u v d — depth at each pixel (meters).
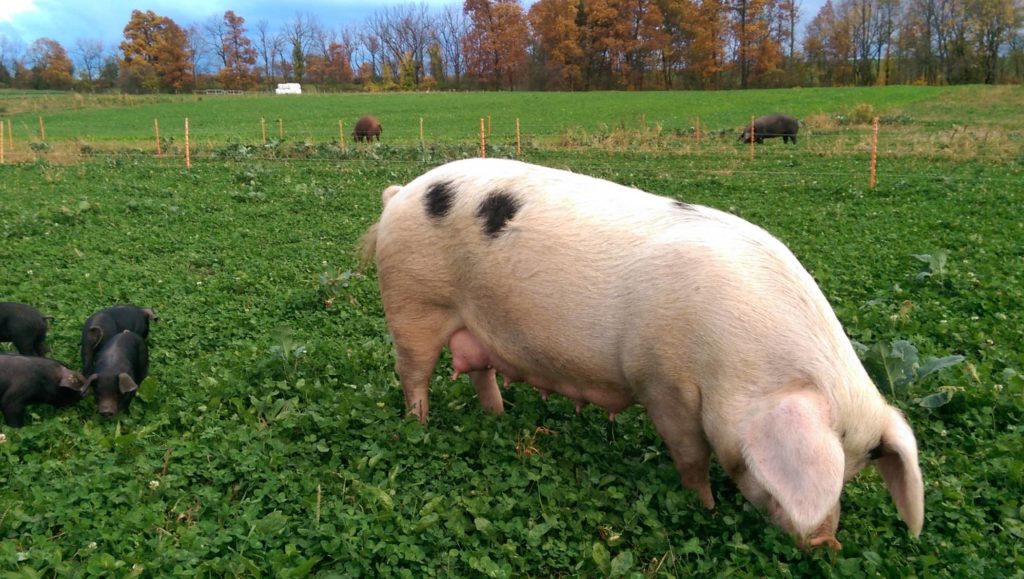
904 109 19.83
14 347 3.34
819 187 7.07
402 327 2.26
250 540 1.72
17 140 13.84
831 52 42.69
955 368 2.63
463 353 2.21
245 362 2.79
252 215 6.02
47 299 3.65
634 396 1.94
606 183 2.04
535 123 17.92
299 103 28.03
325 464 2.12
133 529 1.79
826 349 1.66
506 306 2.00
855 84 42.47
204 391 2.53
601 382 1.95
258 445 2.14
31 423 2.59
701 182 7.58
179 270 4.30
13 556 1.63
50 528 1.78
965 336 2.96
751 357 1.65
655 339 1.76
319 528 1.76
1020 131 12.79
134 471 2.03
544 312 1.93
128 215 5.88
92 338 2.85
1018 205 5.81
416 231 2.15
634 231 1.87
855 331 2.96
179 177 8.11
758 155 10.06
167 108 26.17
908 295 3.54
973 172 7.92
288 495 1.95
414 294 2.20
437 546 1.74
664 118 18.80
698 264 1.73
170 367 2.88
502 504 1.87
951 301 3.41
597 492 1.94
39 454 2.17
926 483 1.97
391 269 2.21
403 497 1.92
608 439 2.31
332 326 3.30
